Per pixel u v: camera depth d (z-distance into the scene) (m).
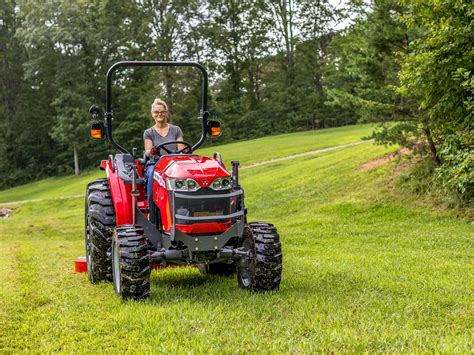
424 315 4.95
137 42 60.03
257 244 5.84
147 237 6.10
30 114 67.12
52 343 4.43
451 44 11.29
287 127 63.75
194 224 5.68
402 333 4.30
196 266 8.02
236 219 5.91
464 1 11.24
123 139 61.44
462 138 11.70
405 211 15.07
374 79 15.66
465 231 12.34
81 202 34.72
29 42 55.66
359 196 17.34
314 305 5.24
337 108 61.28
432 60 11.45
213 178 5.79
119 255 5.63
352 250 10.51
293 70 66.12
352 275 7.05
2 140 65.81
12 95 69.06
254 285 5.88
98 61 60.84
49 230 21.98
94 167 60.75
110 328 4.70
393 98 15.25
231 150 46.31
